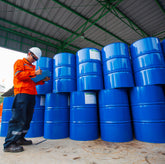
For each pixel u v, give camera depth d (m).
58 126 2.24
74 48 9.69
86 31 7.76
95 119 2.19
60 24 7.08
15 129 1.57
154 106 1.84
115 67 2.13
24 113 1.62
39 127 2.46
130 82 2.07
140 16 6.58
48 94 2.39
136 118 2.00
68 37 8.32
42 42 8.48
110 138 1.92
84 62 2.34
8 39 7.23
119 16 6.59
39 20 6.68
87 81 2.22
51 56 8.95
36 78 1.84
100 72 2.37
